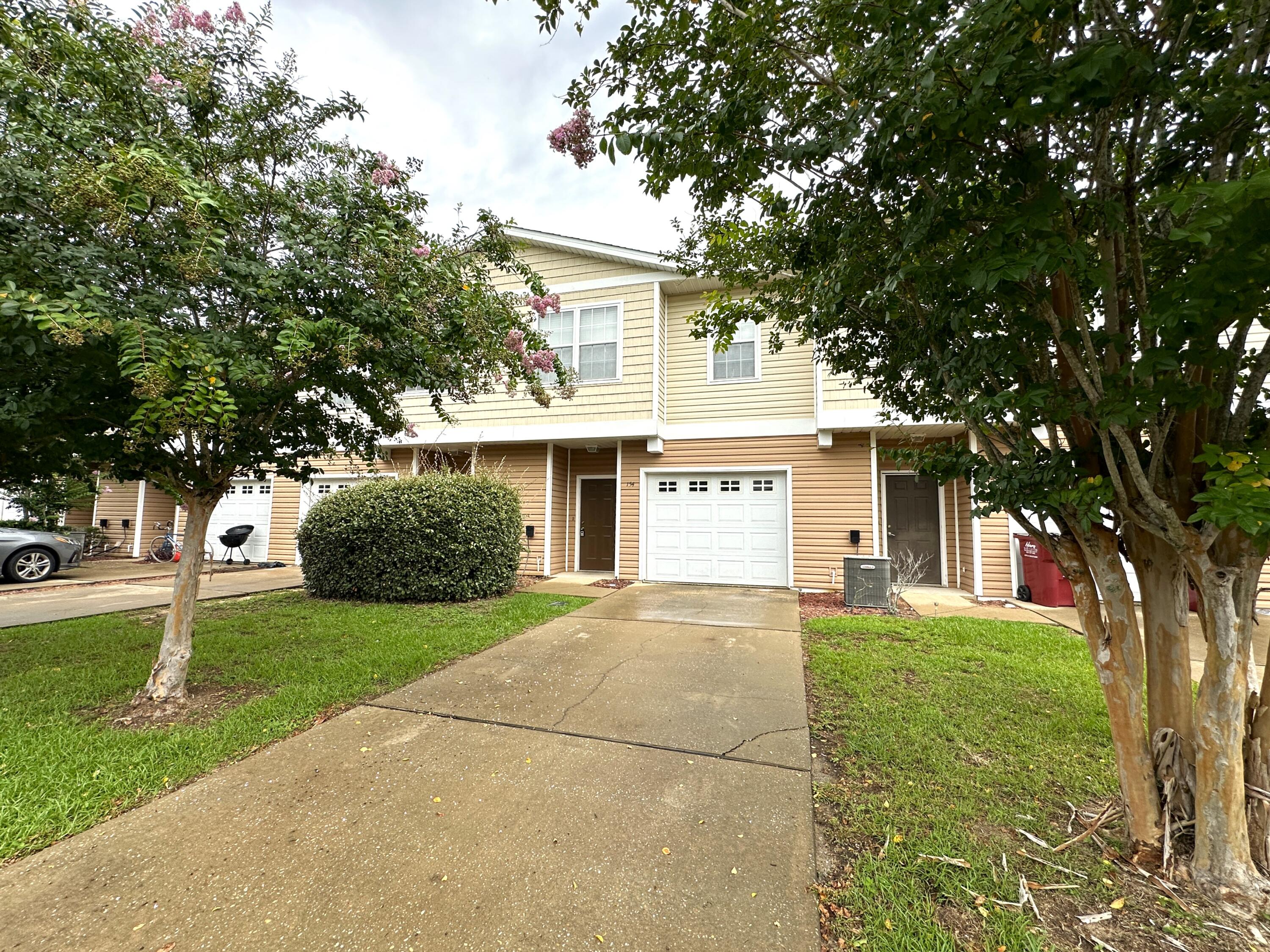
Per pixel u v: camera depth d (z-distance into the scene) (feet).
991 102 4.30
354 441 14.80
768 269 10.73
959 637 17.28
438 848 6.80
